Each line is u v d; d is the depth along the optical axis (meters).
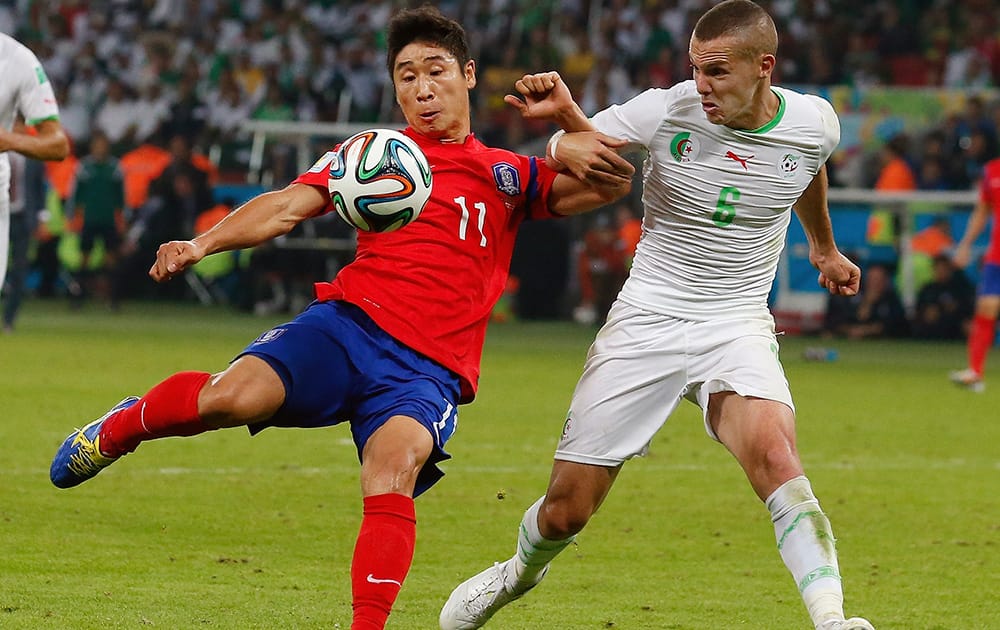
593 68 88.31
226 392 16.66
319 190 17.38
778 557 24.78
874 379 57.09
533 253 80.19
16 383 45.91
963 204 74.31
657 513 28.70
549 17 93.56
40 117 28.06
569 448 18.81
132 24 102.12
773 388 18.09
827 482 33.00
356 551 16.22
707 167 18.70
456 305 17.75
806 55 88.69
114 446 17.39
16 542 23.78
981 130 76.31
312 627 19.09
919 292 76.00
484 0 94.44
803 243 76.38
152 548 23.86
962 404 49.06
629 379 18.84
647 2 92.50
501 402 45.91
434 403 17.20
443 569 23.33
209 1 101.81
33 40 101.94
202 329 69.69
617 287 78.44
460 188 17.95
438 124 18.08
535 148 75.69
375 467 16.53
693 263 19.06
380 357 17.36
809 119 18.75
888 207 75.25
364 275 17.72
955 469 35.16
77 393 43.72
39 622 18.72
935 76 89.62
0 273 28.45
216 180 83.50
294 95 88.31
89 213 80.00
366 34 95.50
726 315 18.98
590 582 22.66
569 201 18.55
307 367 16.98
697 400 19.00
